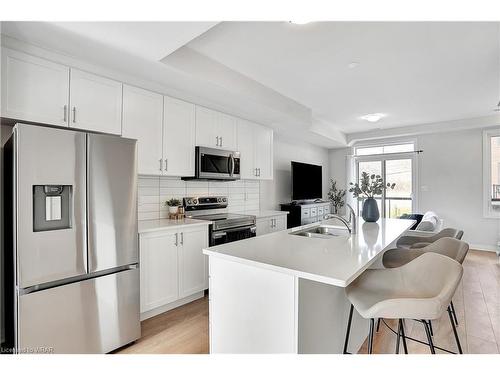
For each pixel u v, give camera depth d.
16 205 1.61
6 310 1.91
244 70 2.94
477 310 2.69
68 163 1.79
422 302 1.19
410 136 5.99
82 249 1.85
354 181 6.83
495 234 5.11
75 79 2.16
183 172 3.05
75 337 1.81
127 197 2.09
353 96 3.81
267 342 1.45
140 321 2.34
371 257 1.57
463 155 5.40
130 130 2.55
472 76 3.12
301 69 2.92
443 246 2.08
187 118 3.11
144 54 2.12
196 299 2.98
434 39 2.33
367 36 2.28
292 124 4.32
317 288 1.51
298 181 5.54
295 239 2.10
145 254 2.45
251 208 4.61
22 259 1.61
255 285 1.51
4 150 2.03
